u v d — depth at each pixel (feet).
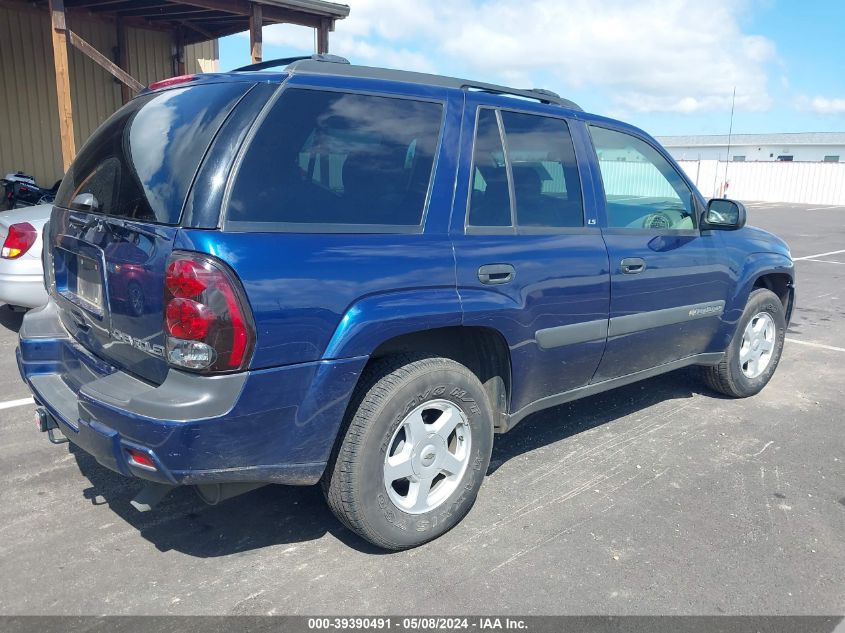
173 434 8.09
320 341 8.84
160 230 8.48
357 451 9.53
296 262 8.66
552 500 12.02
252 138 8.69
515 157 11.54
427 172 10.32
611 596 9.40
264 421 8.61
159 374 8.77
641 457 13.88
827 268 41.42
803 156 169.99
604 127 13.32
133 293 8.85
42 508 11.35
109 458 8.69
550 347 11.85
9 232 19.84
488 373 11.56
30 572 9.64
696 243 14.74
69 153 30.40
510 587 9.54
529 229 11.52
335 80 9.66
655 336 14.06
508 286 10.90
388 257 9.53
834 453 14.33
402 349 10.36
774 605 9.30
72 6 40.86
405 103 10.30
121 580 9.52
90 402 8.70
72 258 10.82
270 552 10.30
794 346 23.38
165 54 48.01
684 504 12.00
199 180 8.40
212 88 9.40
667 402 17.16
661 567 10.10
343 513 9.83
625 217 13.41
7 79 41.19
